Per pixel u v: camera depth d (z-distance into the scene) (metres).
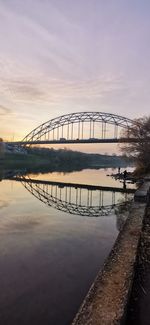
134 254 8.82
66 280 9.05
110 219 19.14
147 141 54.75
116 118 131.12
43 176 66.88
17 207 22.67
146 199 18.44
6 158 145.12
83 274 9.46
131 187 41.72
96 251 11.80
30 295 8.05
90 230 15.62
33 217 18.91
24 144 158.12
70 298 7.96
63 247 12.37
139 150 55.53
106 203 27.42
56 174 76.88
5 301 7.80
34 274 9.45
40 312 7.28
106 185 45.00
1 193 31.11
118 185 44.81
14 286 8.62
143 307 6.68
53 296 8.08
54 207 23.98
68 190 38.72
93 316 5.40
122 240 10.27
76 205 26.05
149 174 49.31
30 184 44.66
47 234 14.53
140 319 6.21
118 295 6.24
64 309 7.44
